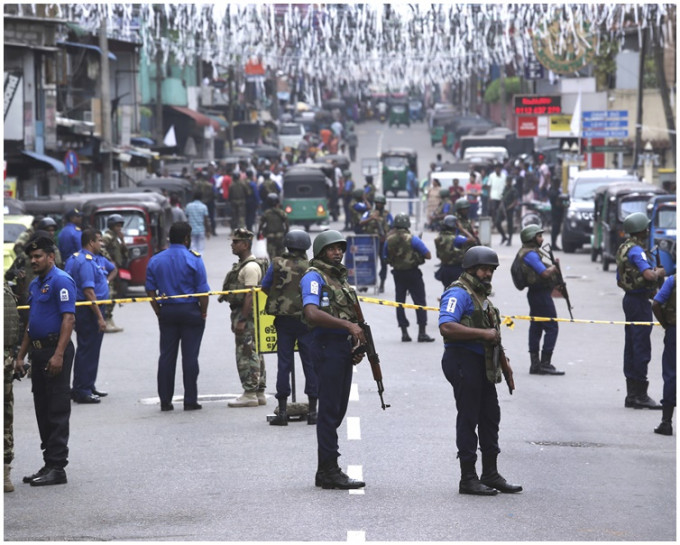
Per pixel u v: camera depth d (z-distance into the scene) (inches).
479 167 4608.8
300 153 6215.6
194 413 1109.1
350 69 3809.1
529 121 4751.5
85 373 1180.5
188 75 5861.2
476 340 792.9
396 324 1782.7
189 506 767.1
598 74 4773.6
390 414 1079.6
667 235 2162.9
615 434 1005.8
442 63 3769.7
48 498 799.1
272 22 2566.4
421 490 805.9
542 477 850.1
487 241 2881.4
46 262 856.9
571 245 3164.4
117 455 931.3
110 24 3366.1
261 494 795.4
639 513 751.1
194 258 1134.4
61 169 2972.4
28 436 1034.7
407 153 5674.2
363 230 2167.8
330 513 743.7
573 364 1407.5
